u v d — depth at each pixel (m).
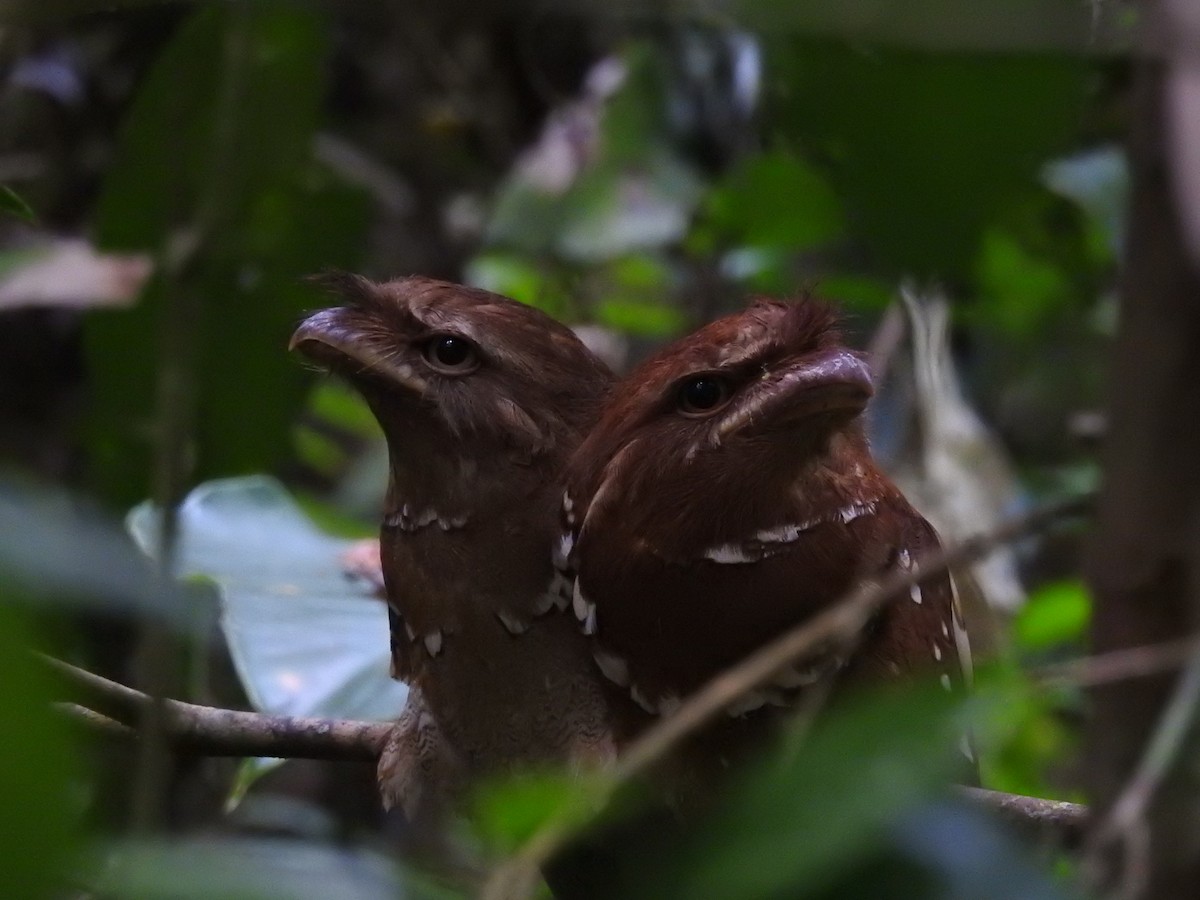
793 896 0.65
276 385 1.18
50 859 0.53
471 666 1.08
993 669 0.84
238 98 0.92
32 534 0.60
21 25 0.89
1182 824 0.76
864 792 0.64
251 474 1.20
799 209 1.17
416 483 1.08
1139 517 0.80
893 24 0.80
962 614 1.12
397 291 1.08
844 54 0.91
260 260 1.17
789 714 1.02
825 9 0.80
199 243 0.91
